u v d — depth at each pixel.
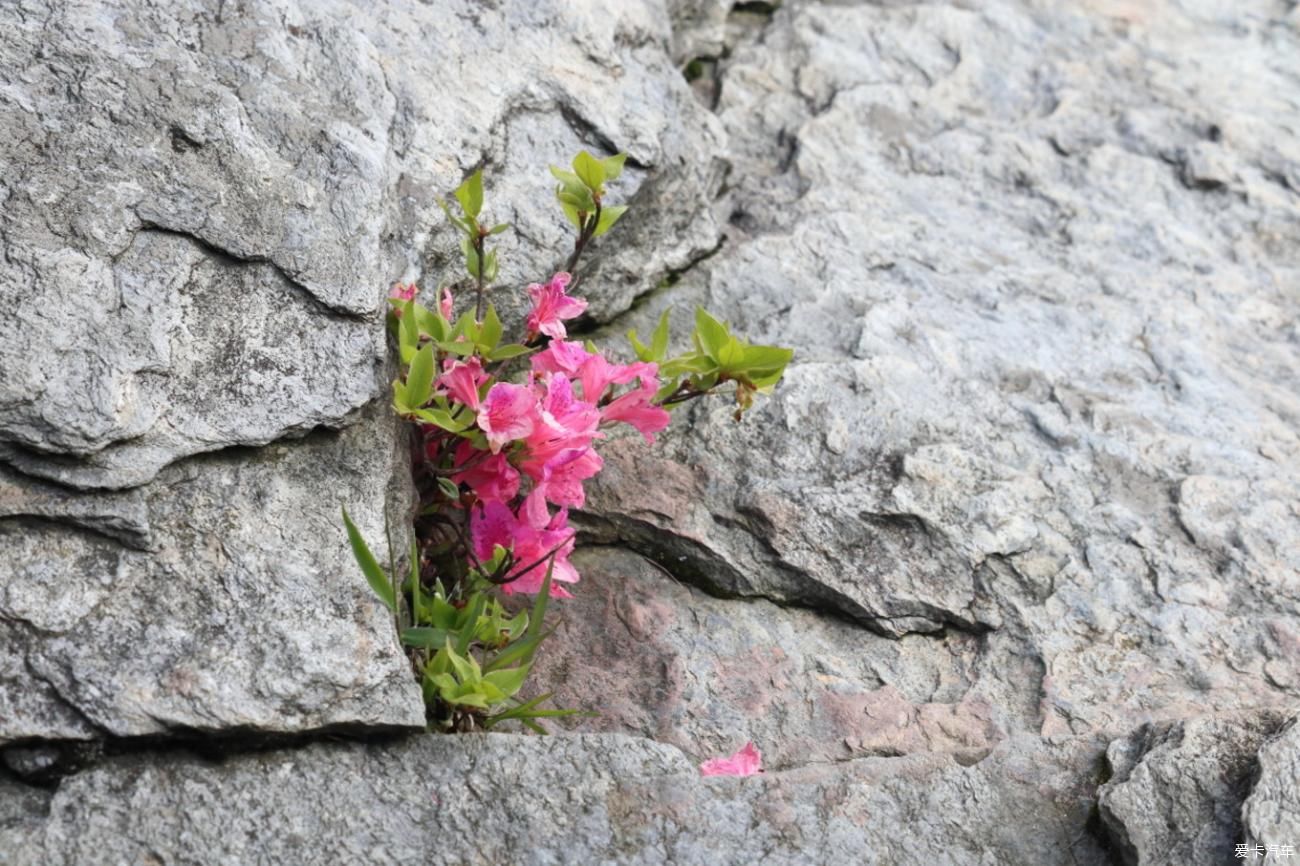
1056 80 2.09
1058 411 1.69
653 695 1.49
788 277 1.80
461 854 1.31
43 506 1.33
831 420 1.65
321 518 1.39
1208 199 1.96
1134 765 1.40
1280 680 1.51
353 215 1.47
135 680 1.30
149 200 1.42
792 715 1.48
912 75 2.07
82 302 1.37
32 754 1.29
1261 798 1.33
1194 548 1.59
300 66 1.54
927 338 1.74
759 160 1.95
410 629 1.39
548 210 1.64
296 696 1.32
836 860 1.34
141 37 1.49
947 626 1.55
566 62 1.73
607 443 1.63
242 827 1.30
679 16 2.01
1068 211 1.92
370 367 1.43
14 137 1.41
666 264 1.77
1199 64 2.14
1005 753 1.43
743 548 1.57
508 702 1.44
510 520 1.47
